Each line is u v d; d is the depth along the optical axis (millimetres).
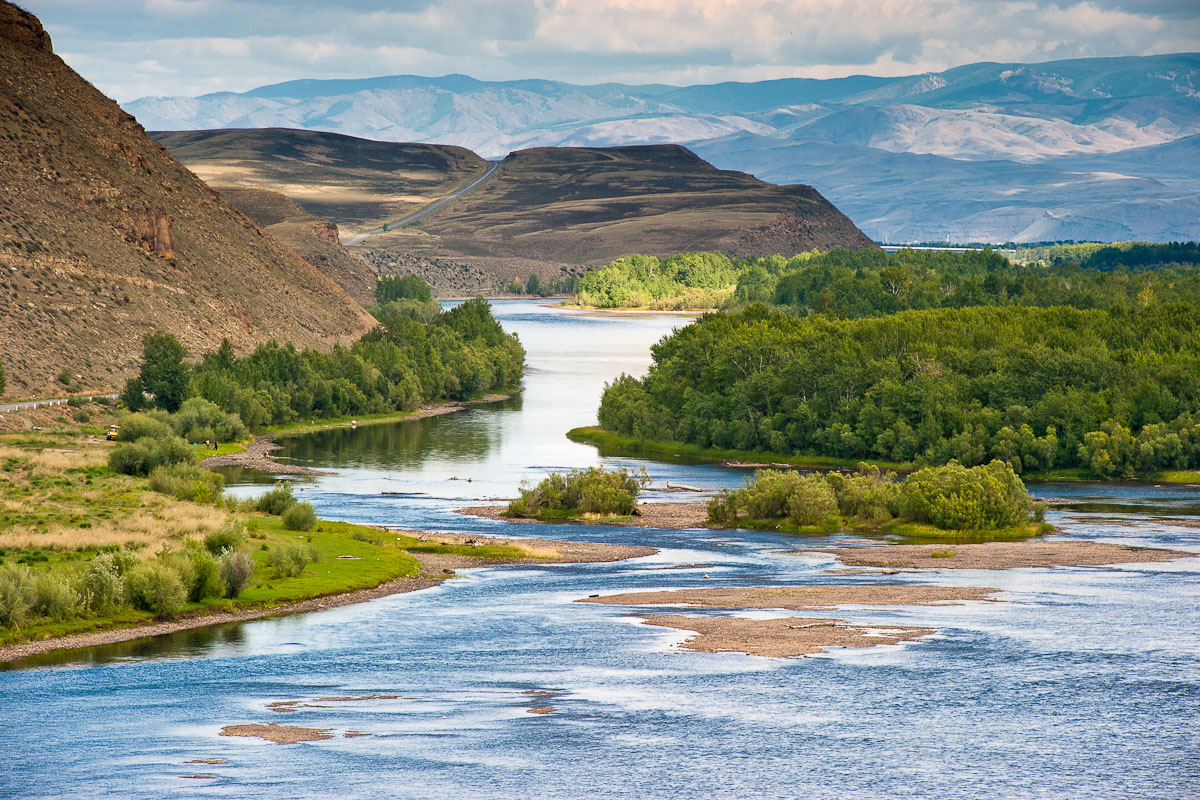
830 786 55062
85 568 89125
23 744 60344
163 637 83812
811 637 83938
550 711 66562
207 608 91625
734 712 66062
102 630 84875
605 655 79250
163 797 53031
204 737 61781
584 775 56375
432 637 84562
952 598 97875
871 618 90312
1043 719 64500
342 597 98875
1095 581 105625
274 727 63562
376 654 79625
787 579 108000
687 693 69812
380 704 68000
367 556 113250
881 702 67688
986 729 62875
